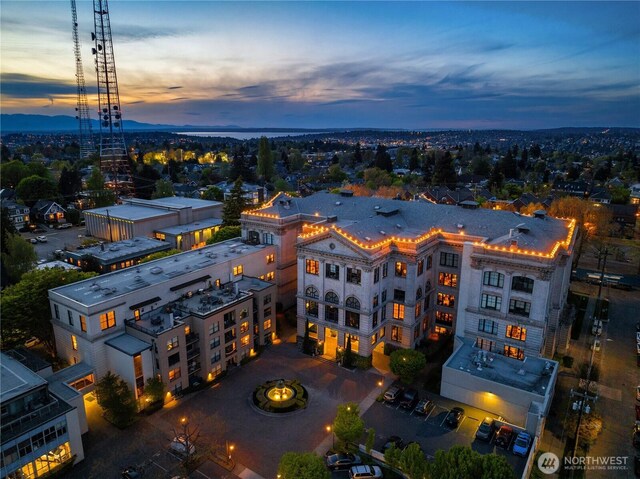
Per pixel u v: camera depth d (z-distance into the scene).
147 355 63.75
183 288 76.88
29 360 62.66
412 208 94.19
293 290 100.75
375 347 78.69
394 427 60.97
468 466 42.19
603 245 138.75
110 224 143.00
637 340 83.25
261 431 60.31
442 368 68.69
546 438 59.16
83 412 58.53
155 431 60.12
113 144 185.62
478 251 72.56
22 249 106.56
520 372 65.38
